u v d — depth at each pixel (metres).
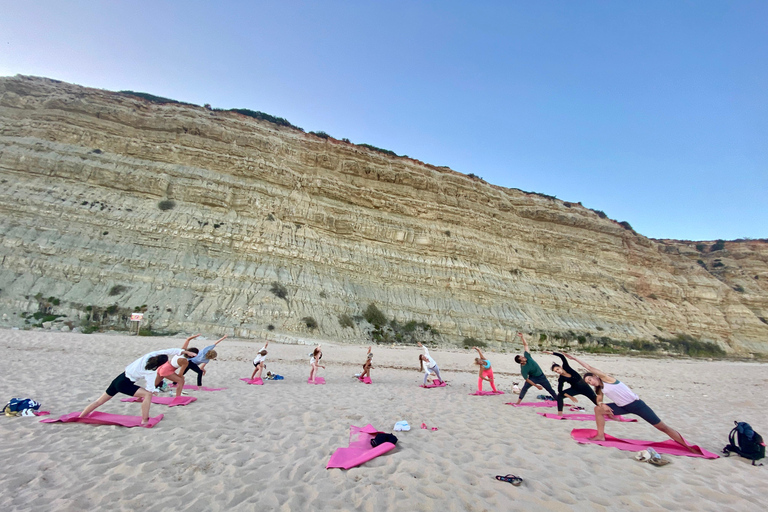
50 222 28.09
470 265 42.81
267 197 36.41
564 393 8.46
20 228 27.12
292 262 33.94
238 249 32.56
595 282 50.19
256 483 4.37
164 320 26.17
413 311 36.66
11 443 5.32
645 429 7.68
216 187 34.44
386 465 4.99
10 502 3.75
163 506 3.80
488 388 13.34
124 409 7.43
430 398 10.43
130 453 5.14
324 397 9.72
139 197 32.12
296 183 38.78
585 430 6.88
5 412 6.57
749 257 64.62
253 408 7.97
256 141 38.41
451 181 47.12
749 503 4.34
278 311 29.72
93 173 31.31
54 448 5.20
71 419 6.34
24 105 33.38
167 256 29.88
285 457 5.21
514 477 4.65
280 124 43.31
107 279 27.02
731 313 55.66
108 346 17.72
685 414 9.88
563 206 56.31
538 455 5.68
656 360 37.94
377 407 8.71
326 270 35.31
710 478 5.05
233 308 28.67
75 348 16.55
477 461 5.33
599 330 44.66
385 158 44.34
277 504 3.90
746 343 52.59
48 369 11.41
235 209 34.84
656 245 61.94
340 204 40.16
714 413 10.23
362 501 3.99
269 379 12.49
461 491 4.29
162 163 34.25
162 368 8.19
